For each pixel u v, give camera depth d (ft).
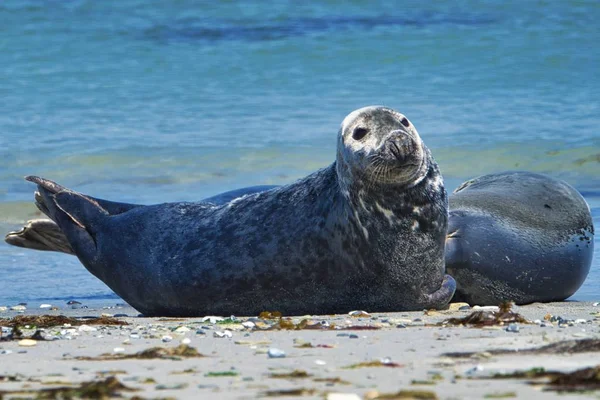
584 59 321.32
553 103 279.49
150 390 59.67
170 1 399.85
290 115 275.59
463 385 58.85
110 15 386.32
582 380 58.29
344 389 58.59
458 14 377.91
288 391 58.08
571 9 376.68
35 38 356.79
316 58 333.83
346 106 283.38
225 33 362.53
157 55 342.03
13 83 313.12
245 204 112.98
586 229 126.82
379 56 333.01
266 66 329.11
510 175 133.69
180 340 84.07
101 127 264.31
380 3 397.19
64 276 145.69
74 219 122.83
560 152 227.20
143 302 116.98
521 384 58.75
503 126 252.21
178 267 112.47
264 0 402.11
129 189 210.38
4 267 151.23
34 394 59.36
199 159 234.17
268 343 80.07
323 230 106.42
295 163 231.91
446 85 304.71
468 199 124.98
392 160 98.89
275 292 108.68
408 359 69.51
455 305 113.91
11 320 100.73
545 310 108.58
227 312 111.86
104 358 74.13
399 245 104.99
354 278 106.42
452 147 233.14
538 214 124.36
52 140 250.78
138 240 116.57
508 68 318.24
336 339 81.66
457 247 117.50
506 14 373.81
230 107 286.05
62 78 318.45
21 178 221.05
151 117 275.39
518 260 119.44
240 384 61.05
